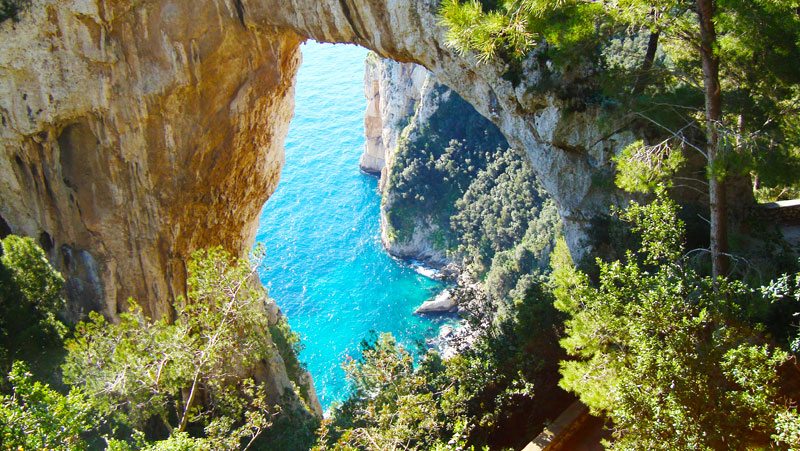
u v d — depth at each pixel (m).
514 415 17.33
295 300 64.69
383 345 18.45
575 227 20.28
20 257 22.92
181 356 17.14
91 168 27.39
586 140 18.62
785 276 11.25
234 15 25.14
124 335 18.27
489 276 56.75
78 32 24.53
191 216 29.95
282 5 23.64
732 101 14.12
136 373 16.53
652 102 15.31
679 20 12.38
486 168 70.38
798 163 12.10
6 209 27.73
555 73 18.14
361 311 63.34
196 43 25.48
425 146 72.62
